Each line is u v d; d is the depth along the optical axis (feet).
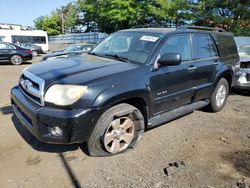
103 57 14.55
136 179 10.80
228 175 11.27
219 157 12.78
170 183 10.60
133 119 12.72
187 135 15.19
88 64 12.89
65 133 10.67
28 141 13.76
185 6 76.38
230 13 76.23
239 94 25.85
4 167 11.44
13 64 57.41
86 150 12.76
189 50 15.94
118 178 10.84
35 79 11.60
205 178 11.00
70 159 12.17
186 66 15.20
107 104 11.18
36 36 94.27
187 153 13.05
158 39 14.11
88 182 10.56
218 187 10.46
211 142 14.39
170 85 14.19
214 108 18.95
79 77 11.25
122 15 78.18
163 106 14.28
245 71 24.04
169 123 16.93
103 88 11.15
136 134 13.08
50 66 12.85
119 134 12.34
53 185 10.36
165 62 13.19
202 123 17.19
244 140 14.80
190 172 11.39
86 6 96.68
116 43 15.53
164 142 14.16
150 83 12.92
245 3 73.26
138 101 12.76
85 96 10.76
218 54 18.53
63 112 10.61
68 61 13.73
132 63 13.28
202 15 76.33
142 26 18.08
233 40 20.77
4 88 27.50
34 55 84.43
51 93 10.85
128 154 12.73
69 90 10.66
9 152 12.66
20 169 11.34
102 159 12.22
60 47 124.88
